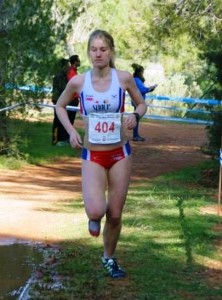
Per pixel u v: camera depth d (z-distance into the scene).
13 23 16.89
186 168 16.73
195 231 9.50
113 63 7.12
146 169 17.17
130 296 6.96
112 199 7.20
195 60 29.69
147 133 26.17
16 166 16.50
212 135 15.18
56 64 18.08
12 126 17.17
